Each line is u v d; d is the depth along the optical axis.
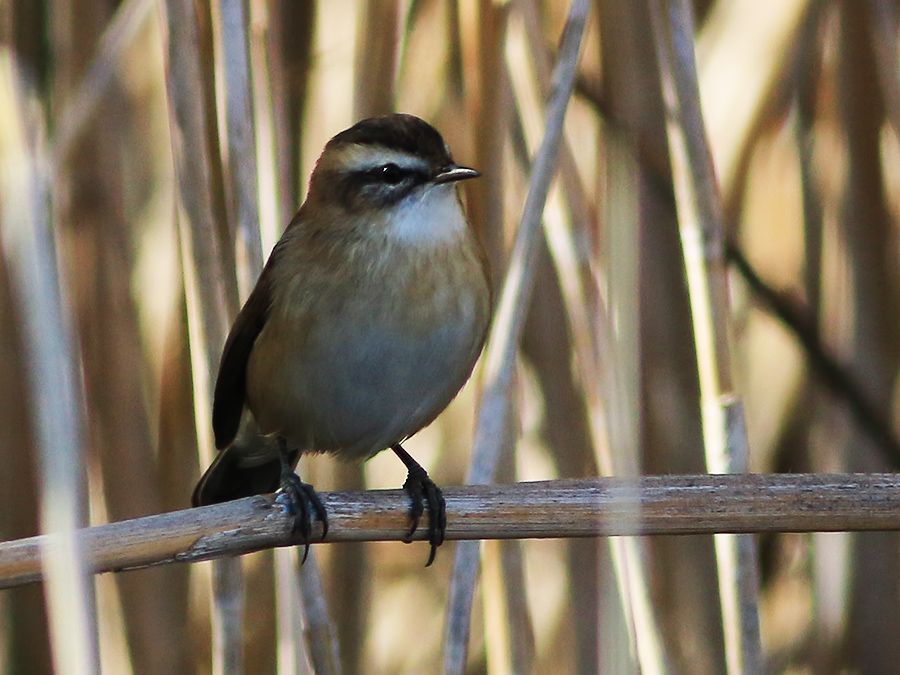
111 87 3.07
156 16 3.08
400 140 3.03
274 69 3.03
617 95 3.04
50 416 2.96
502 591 3.03
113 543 2.97
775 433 3.08
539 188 3.01
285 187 3.04
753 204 3.08
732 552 3.02
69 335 2.99
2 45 3.03
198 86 3.02
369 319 3.03
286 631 3.02
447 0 3.07
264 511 2.99
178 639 3.06
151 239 3.08
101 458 3.06
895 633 3.07
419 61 3.07
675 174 3.02
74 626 2.96
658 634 3.01
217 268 3.02
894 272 3.07
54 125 3.05
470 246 3.03
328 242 3.03
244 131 3.02
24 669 3.07
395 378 3.03
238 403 3.04
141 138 3.08
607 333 3.02
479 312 3.03
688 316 3.06
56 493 2.96
